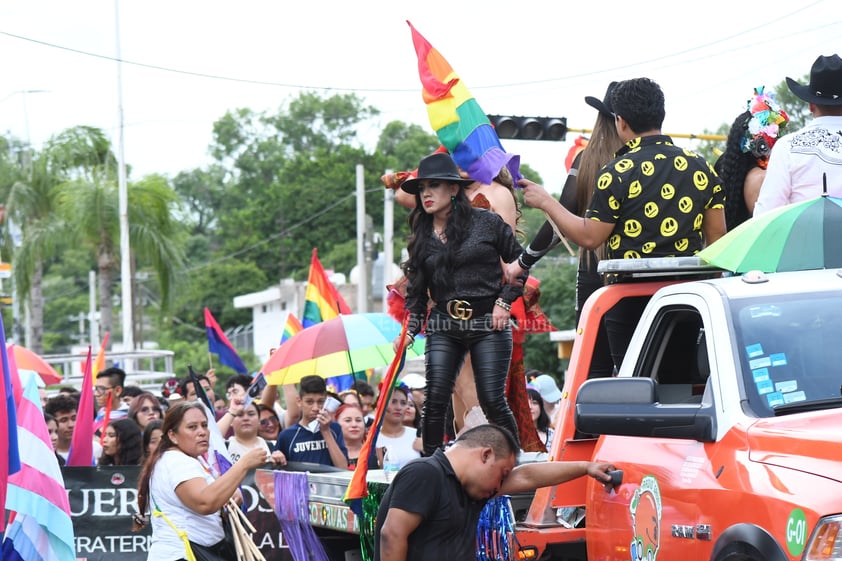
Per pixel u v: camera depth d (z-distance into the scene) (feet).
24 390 26.00
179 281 113.19
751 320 16.76
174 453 24.21
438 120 22.09
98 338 197.06
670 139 20.76
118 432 33.27
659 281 20.16
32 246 110.63
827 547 13.44
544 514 19.72
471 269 21.45
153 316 208.54
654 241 20.33
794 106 55.72
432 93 22.12
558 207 20.66
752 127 23.86
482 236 21.47
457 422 24.08
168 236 112.88
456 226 21.39
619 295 20.04
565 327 106.42
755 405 15.89
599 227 20.51
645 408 16.56
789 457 14.70
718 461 15.75
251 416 33.37
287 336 44.27
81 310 239.50
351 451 33.53
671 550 16.31
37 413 25.98
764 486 14.64
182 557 23.85
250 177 262.26
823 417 15.06
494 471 17.43
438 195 21.27
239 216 226.38
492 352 21.63
